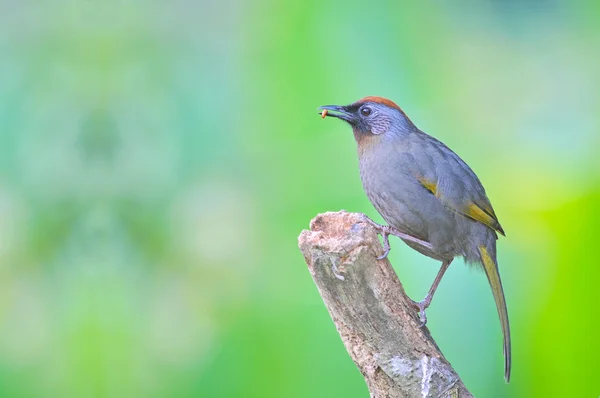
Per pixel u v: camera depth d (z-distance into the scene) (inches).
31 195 464.1
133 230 457.1
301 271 431.2
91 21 482.3
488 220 427.5
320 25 446.6
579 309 399.5
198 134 457.7
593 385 397.4
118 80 472.7
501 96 490.6
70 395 454.0
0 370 455.5
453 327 414.9
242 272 439.8
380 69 448.8
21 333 461.4
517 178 452.8
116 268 459.8
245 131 455.2
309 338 415.2
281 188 448.1
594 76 511.2
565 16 549.6
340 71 446.0
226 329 426.3
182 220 453.7
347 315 335.0
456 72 501.7
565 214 414.3
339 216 342.6
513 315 415.8
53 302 462.6
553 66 522.3
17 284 464.1
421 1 475.8
